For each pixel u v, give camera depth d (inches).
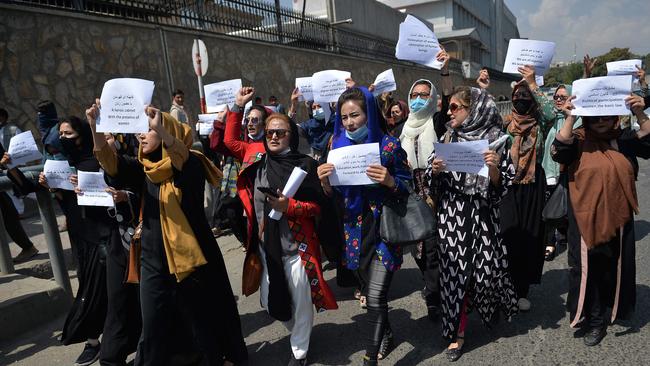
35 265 195.2
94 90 305.6
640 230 217.8
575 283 124.2
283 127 118.6
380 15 797.2
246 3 452.4
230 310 119.3
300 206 112.2
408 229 107.5
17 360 134.5
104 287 124.3
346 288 175.6
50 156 179.0
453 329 119.3
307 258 116.7
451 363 119.1
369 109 109.1
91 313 124.6
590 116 117.4
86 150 123.5
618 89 108.3
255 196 122.3
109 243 117.6
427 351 126.0
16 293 154.2
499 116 120.5
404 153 112.4
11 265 177.0
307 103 206.8
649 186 309.4
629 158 122.8
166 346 111.8
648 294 148.7
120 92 99.3
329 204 118.4
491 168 114.5
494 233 122.0
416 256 144.3
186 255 105.9
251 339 140.6
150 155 108.7
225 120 152.2
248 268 124.7
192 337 115.6
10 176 144.2
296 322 118.6
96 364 128.5
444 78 139.7
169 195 106.6
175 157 104.8
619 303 120.2
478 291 120.3
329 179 107.8
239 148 146.6
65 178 125.3
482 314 123.6
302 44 543.5
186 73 372.8
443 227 120.4
